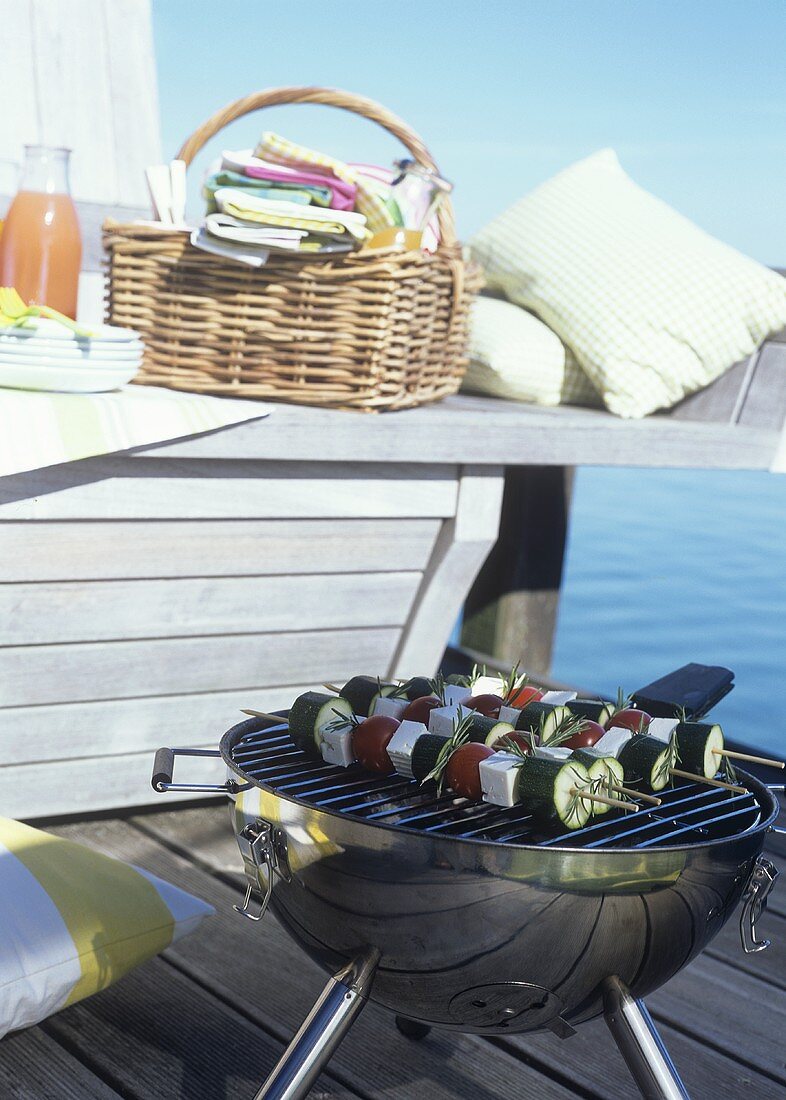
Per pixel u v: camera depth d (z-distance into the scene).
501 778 0.91
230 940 1.49
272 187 1.69
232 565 1.73
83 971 1.22
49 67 2.43
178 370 1.74
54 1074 1.19
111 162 2.49
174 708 1.79
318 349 1.70
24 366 1.47
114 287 1.78
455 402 2.07
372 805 0.95
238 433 1.63
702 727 1.03
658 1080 0.94
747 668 5.16
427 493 1.83
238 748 1.08
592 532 7.81
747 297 2.22
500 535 2.79
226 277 1.70
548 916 0.87
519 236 2.38
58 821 1.81
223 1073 1.22
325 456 1.70
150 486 1.62
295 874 0.94
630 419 2.15
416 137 1.91
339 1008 0.96
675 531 7.93
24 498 1.53
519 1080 1.25
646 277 2.23
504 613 2.82
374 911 0.90
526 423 1.87
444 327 1.85
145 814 1.87
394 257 1.67
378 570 1.86
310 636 1.85
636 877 0.87
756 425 2.22
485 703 1.08
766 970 1.54
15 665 1.63
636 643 5.45
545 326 2.30
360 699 1.10
